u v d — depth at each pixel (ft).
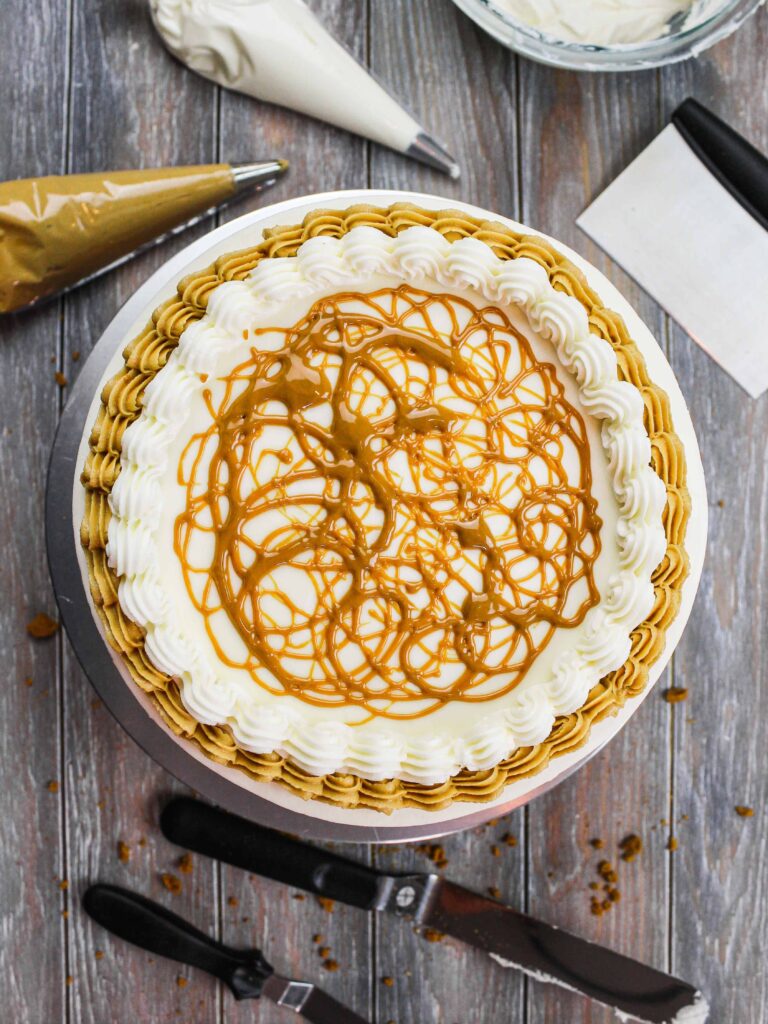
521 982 3.12
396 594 2.60
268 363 2.60
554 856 3.12
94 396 2.73
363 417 2.60
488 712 2.60
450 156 3.04
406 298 2.62
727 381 3.08
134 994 3.09
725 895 3.13
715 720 3.12
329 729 2.56
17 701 3.06
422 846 3.10
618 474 2.61
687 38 2.87
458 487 2.61
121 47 3.03
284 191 3.06
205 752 2.61
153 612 2.53
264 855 3.01
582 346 2.60
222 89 3.04
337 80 2.95
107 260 2.97
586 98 3.07
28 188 2.85
